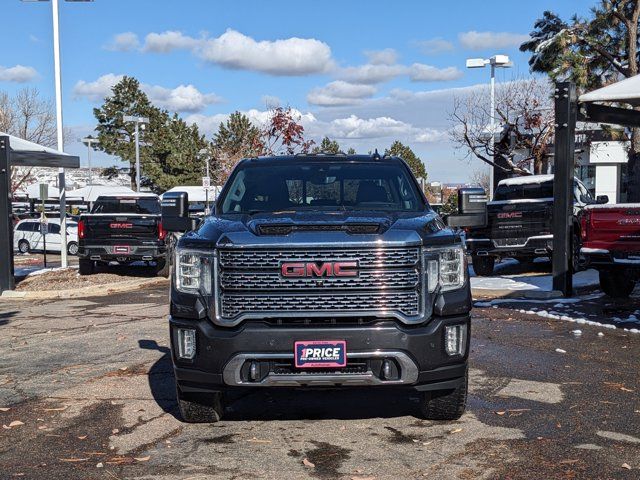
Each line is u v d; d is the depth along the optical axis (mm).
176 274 5168
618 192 32906
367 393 6441
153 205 18469
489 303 11688
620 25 23062
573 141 12148
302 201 6250
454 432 5258
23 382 6988
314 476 4434
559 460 4648
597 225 10883
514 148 27562
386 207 6125
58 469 4613
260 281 4930
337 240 4922
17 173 54500
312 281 4902
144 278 17047
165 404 6113
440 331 4980
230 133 78688
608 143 30578
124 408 6000
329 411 5883
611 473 4418
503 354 7879
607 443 4973
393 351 4879
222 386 5070
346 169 6590
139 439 5191
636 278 11844
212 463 4688
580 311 10797
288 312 4910
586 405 5902
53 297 14562
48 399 6324
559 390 6367
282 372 4965
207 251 5047
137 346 8727
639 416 5598
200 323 5016
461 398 5359
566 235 12211
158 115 75812
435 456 4758
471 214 6066
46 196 22000
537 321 9930
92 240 17000
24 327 10570
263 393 6477
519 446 4926
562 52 22781
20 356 8297
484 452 4816
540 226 14914
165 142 75438
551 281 13930
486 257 16047
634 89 9953
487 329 9367
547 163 30141
